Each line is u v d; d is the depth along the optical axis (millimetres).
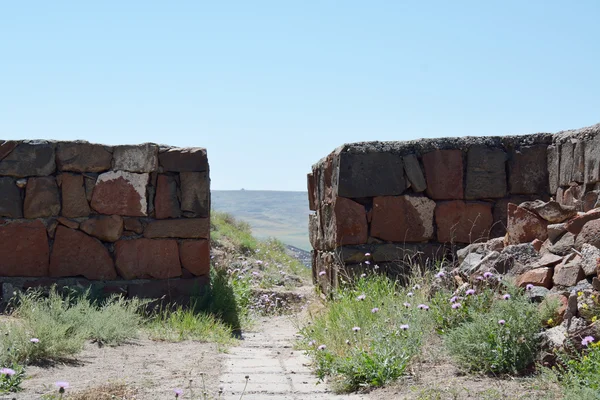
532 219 6750
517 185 8992
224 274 11312
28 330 6195
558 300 5230
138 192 9320
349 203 8992
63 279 9172
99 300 9000
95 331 6906
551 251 6082
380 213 8969
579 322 4879
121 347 6684
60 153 9219
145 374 5453
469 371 5074
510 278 5918
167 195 9391
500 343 5012
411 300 6512
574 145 8117
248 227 22453
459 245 8969
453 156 9016
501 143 9102
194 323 7922
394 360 5242
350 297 7855
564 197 8367
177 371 5625
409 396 4621
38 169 9188
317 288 10938
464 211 8969
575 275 5438
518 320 5066
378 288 7770
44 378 5133
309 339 7051
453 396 4453
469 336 5176
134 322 7637
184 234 9398
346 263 8953
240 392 5004
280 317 10562
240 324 9180
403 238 8969
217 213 22344
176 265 9367
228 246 16609
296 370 5930
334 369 5496
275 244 20094
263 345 7512
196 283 9391
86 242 9242
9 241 9109
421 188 8977
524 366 4957
